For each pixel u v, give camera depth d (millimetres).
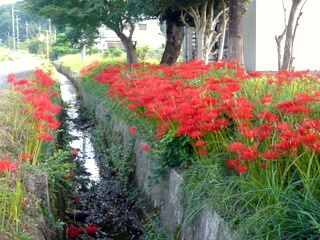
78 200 7820
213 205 4566
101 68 20969
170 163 6141
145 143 7688
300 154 4164
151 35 59250
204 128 4922
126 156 8617
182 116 5195
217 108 5098
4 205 4234
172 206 5746
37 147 6332
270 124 4746
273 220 3688
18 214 4387
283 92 6238
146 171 7391
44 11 16406
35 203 4895
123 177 8617
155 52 37312
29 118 7480
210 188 4824
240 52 11664
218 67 8117
